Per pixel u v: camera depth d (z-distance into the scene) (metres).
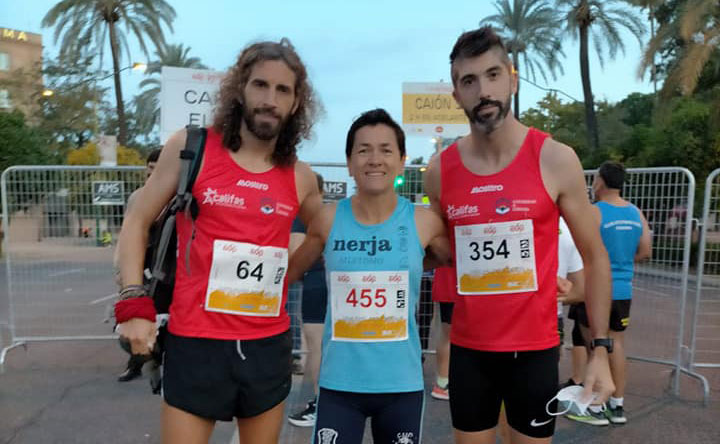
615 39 19.97
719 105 14.74
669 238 4.64
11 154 18.91
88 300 8.37
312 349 3.81
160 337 2.02
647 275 5.02
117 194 5.57
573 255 3.76
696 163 15.72
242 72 1.99
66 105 25.61
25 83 26.19
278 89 1.97
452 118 8.17
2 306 8.43
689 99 17.12
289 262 2.34
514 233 2.09
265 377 2.03
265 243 2.02
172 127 5.22
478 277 2.15
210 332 1.94
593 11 19.95
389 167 2.13
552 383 2.11
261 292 2.01
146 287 1.99
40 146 20.67
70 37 20.75
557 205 2.13
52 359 5.36
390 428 2.11
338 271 2.17
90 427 3.65
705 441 3.56
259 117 1.95
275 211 2.03
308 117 2.18
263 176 2.02
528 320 2.10
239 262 1.97
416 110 8.19
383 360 2.10
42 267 5.53
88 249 5.58
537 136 2.12
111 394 4.32
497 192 2.11
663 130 16.80
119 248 2.00
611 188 4.05
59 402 4.13
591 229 2.11
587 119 21.02
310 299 3.81
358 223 2.19
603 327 2.09
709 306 8.23
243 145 2.03
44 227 5.52
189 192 1.95
